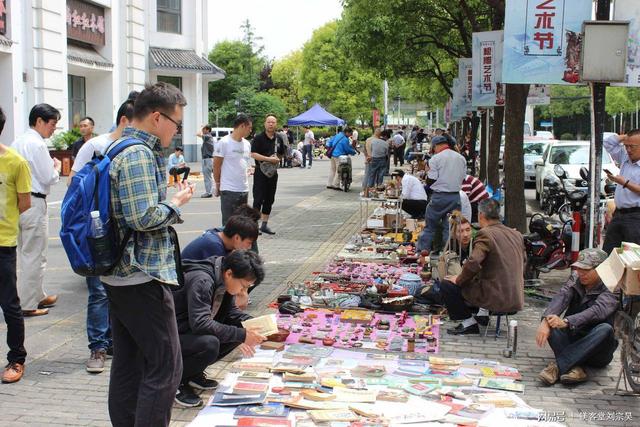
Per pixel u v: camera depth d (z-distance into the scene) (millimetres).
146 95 3676
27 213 6863
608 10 7508
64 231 3553
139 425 3645
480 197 10938
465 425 4520
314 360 5770
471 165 24734
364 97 52781
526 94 10312
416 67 26188
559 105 42562
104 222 3543
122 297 3650
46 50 22531
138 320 3658
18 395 5098
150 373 3693
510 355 6109
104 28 27766
